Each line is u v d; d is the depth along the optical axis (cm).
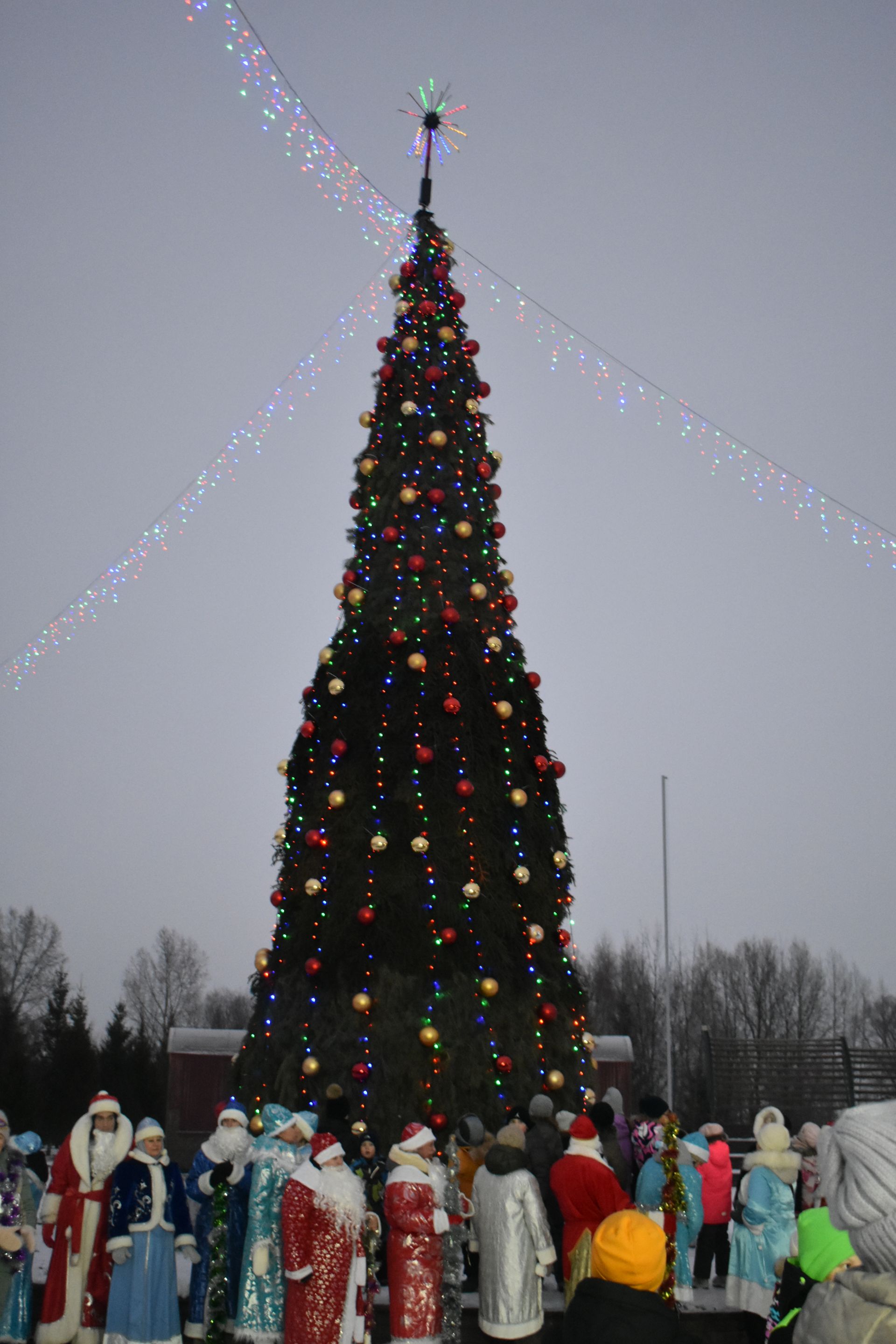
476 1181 873
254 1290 795
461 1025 1128
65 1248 860
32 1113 2755
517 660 1348
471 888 1159
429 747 1237
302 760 1328
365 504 1410
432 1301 791
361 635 1314
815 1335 282
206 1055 2789
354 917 1172
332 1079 1113
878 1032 6969
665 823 2820
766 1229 912
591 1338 349
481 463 1409
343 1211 761
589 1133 882
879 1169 279
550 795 1330
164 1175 862
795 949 6762
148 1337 822
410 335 1459
